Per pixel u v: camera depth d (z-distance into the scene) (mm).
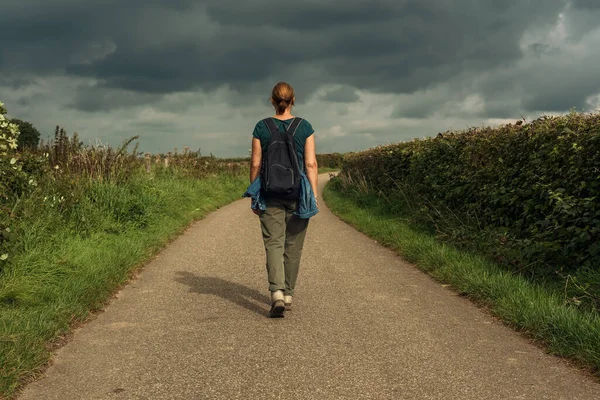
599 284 4719
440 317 4438
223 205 16922
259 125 4582
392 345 3707
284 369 3252
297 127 4547
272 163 4395
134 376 3164
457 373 3182
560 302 4531
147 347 3697
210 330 4094
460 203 8844
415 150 11812
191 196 13914
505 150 7527
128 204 9141
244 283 5809
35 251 5566
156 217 9656
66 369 3293
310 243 8734
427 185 10477
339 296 5191
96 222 7879
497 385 3000
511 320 4223
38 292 4758
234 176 24453
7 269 5047
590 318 3875
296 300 5047
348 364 3332
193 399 2832
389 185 13695
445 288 5539
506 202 7129
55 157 9812
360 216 11703
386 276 6152
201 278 6055
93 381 3096
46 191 7473
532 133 6977
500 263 6094
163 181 13406
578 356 3367
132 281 5891
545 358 3455
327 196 20562
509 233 6805
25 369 3160
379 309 4695
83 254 6105
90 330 4113
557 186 6156
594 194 5645
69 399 2850
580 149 5742
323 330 4074
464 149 8953
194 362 3391
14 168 6758
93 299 4812
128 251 6762
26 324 3879
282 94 4578
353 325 4207
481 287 5082
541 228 6098
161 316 4504
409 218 9859
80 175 9531
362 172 17953
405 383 3025
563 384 3021
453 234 7699
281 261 4438
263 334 3977
